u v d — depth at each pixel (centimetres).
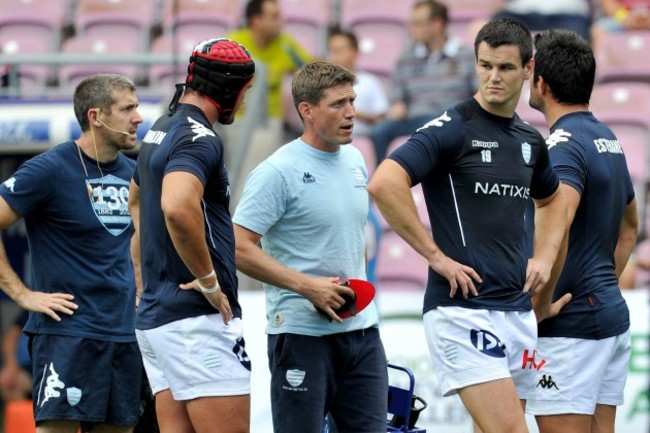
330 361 1850
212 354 1675
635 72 4188
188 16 4447
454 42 3938
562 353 1923
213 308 1683
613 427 2030
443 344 1755
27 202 2031
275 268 1797
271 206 1823
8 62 3138
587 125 1938
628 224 2052
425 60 3906
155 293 1702
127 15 4484
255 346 2736
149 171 1697
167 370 1692
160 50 4334
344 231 1853
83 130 2088
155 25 4494
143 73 4212
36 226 2072
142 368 2136
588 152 1909
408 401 1930
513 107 1769
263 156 3378
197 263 1617
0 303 3559
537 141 1798
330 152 1867
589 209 1917
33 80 4219
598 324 1914
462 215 1748
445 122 1748
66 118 3003
